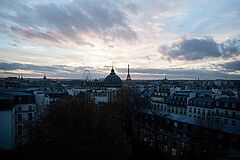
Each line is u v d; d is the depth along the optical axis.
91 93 162.50
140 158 74.50
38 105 99.56
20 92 107.44
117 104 114.50
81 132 53.84
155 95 153.25
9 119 75.94
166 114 88.25
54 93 125.62
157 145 82.00
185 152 70.56
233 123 92.88
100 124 58.81
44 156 51.97
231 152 53.50
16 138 87.62
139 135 99.94
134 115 110.44
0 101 76.62
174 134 77.06
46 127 57.19
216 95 113.69
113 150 53.28
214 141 64.25
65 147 50.97
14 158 70.19
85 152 51.28
